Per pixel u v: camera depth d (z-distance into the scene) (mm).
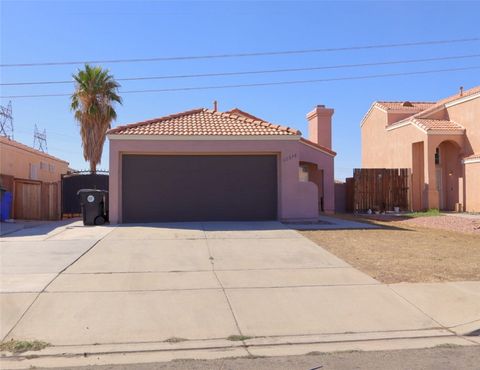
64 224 19109
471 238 15859
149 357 6289
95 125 31031
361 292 9016
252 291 8992
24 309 7820
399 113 33031
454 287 9320
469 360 6168
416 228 18656
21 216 22344
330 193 25984
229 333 7133
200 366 5980
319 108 29984
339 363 6074
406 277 10016
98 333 7016
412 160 29422
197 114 20766
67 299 8320
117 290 8875
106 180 25297
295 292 8977
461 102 28453
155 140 17609
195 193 18031
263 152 18188
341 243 13797
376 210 27422
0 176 20797
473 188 27031
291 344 6793
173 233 14961
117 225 16984
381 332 7285
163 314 7773
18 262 10875
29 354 6305
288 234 14992
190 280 9633
